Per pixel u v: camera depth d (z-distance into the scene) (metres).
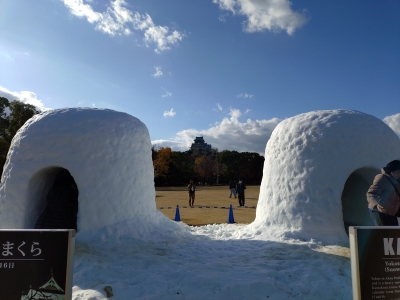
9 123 31.14
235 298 3.95
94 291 4.07
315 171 6.63
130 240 6.39
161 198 23.70
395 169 4.64
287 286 4.32
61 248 2.88
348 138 6.67
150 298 3.89
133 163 7.12
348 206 8.28
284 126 7.61
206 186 50.31
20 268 2.83
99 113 7.09
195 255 5.84
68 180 8.00
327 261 5.28
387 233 2.94
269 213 7.33
